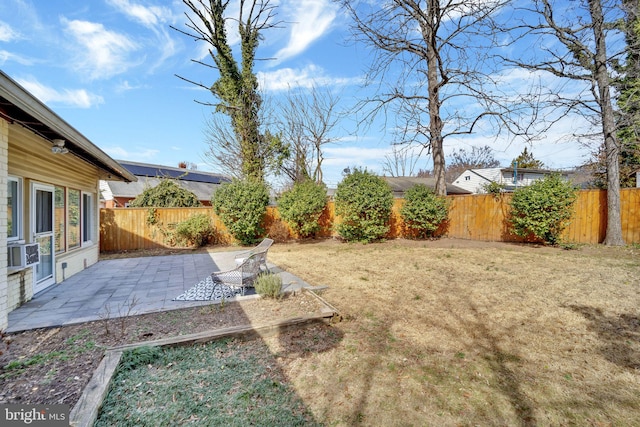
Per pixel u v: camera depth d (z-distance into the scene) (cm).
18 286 439
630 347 305
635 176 1284
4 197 351
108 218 1091
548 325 363
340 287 539
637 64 771
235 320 378
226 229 1214
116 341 319
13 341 323
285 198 1202
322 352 305
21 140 448
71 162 650
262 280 475
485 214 1111
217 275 473
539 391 238
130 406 216
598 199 945
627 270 611
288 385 248
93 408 201
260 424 202
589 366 273
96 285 570
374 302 456
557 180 906
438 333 347
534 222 902
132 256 945
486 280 569
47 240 554
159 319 385
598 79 861
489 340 328
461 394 236
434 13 977
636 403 222
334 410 218
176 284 576
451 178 3584
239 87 1338
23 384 239
